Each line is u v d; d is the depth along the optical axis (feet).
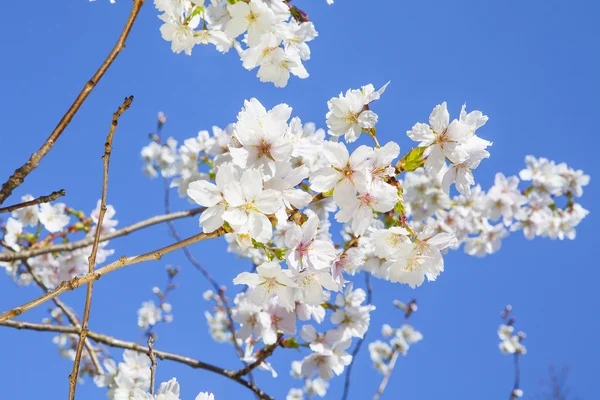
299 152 3.01
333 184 2.99
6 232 4.51
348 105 3.18
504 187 5.98
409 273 3.10
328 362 3.99
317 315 3.87
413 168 3.04
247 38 3.22
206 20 3.36
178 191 5.42
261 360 3.93
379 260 4.23
